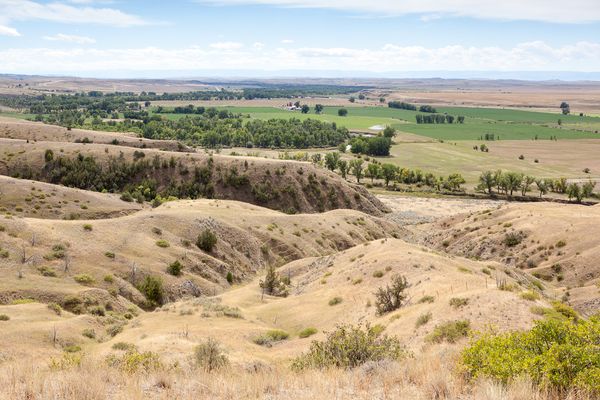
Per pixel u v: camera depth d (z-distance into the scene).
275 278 71.56
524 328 26.00
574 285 83.94
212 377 14.75
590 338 13.02
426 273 50.50
